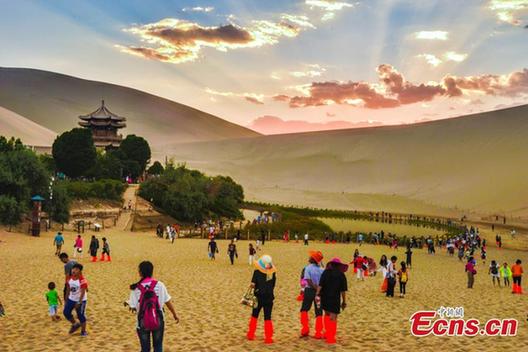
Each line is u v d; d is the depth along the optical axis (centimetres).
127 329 1955
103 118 18512
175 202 9831
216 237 7981
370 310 2472
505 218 13225
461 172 19862
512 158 19638
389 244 7875
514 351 1711
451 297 2998
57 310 2272
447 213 15112
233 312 2319
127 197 10212
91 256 4566
